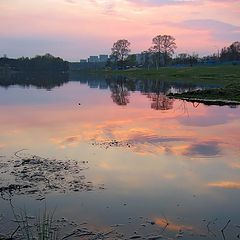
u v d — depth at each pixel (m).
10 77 119.12
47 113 29.77
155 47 145.00
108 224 9.20
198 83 74.94
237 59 145.88
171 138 19.78
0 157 15.35
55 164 14.34
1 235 8.49
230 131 21.94
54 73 170.12
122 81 92.38
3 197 10.87
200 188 11.90
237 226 9.16
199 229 8.98
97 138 19.62
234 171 13.80
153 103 39.25
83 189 11.60
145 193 11.37
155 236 8.59
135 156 15.88
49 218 9.45
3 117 27.00
